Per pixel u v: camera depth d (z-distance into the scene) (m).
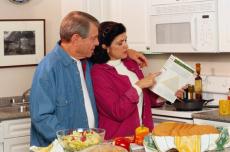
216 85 3.78
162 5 3.85
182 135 1.92
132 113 2.74
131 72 2.92
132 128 2.72
